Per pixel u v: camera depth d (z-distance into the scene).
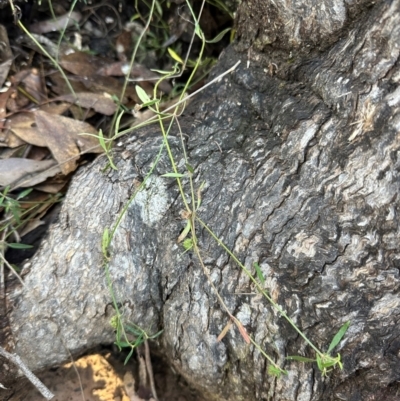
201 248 0.36
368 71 0.30
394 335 0.32
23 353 0.39
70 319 0.39
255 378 0.36
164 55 0.53
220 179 0.36
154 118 0.40
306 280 0.33
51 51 0.50
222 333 0.34
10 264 0.40
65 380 0.43
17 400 0.42
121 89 0.49
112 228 0.37
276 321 0.34
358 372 0.33
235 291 0.35
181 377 0.43
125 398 0.43
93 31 0.52
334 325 0.32
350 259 0.32
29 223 0.43
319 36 0.34
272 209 0.34
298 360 0.33
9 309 0.39
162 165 0.37
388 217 0.30
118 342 0.36
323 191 0.32
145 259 0.38
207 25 0.50
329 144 0.32
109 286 0.37
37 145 0.44
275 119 0.36
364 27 0.31
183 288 0.37
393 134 0.29
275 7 0.35
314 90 0.34
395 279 0.31
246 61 0.40
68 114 0.47
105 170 0.38
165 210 0.37
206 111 0.40
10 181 0.42
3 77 0.46
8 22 0.49
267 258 0.34
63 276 0.38
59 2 0.50
